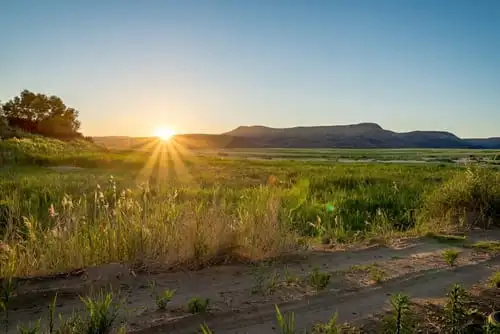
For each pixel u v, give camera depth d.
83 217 6.76
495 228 9.39
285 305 4.71
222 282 5.51
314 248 7.65
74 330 3.81
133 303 4.69
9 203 8.20
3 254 5.86
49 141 49.41
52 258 5.88
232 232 6.88
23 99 67.12
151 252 6.21
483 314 4.49
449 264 6.49
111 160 33.25
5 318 4.23
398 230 10.09
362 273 5.98
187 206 7.66
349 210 13.05
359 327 4.16
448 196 10.58
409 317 4.41
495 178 10.88
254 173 28.83
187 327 4.10
